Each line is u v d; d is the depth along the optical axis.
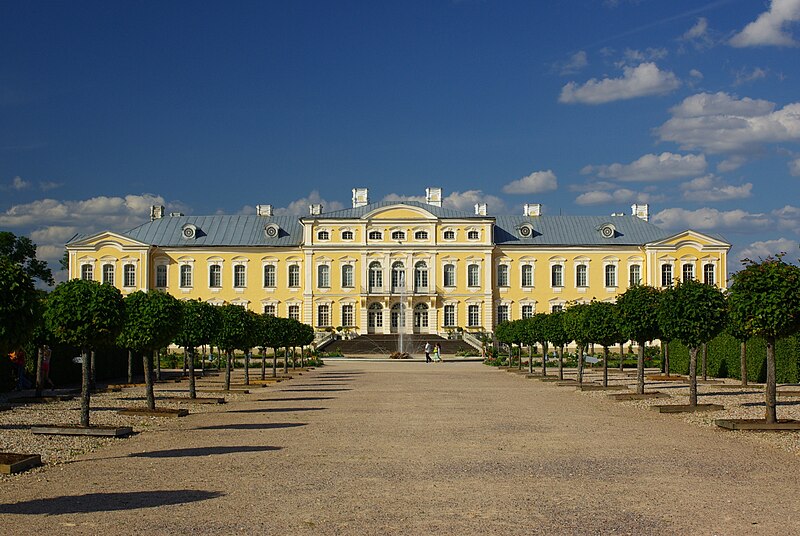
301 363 72.38
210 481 16.38
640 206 114.94
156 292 31.16
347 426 26.00
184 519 13.14
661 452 20.14
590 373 60.69
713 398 34.94
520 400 36.25
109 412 30.02
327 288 105.69
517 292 107.56
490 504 14.23
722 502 14.37
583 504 14.23
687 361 56.91
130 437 23.50
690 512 13.62
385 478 16.66
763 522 12.95
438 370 68.31
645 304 35.84
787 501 14.45
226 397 38.59
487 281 106.12
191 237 107.25
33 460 18.28
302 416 29.33
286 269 106.69
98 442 22.28
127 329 29.77
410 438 22.91
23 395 37.78
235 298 106.31
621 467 17.92
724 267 105.56
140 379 54.91
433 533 12.31
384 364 81.25
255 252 106.69
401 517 13.29
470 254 106.38
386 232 106.00
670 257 105.50
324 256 105.75
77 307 24.95
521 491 15.34
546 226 110.94
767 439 22.45
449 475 16.98
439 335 103.94
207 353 85.50
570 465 18.20
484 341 97.62
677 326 30.22
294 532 12.36
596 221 111.88
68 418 27.95
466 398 37.53
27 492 15.36
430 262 106.06
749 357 45.66
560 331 49.97
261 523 12.89
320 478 16.66
